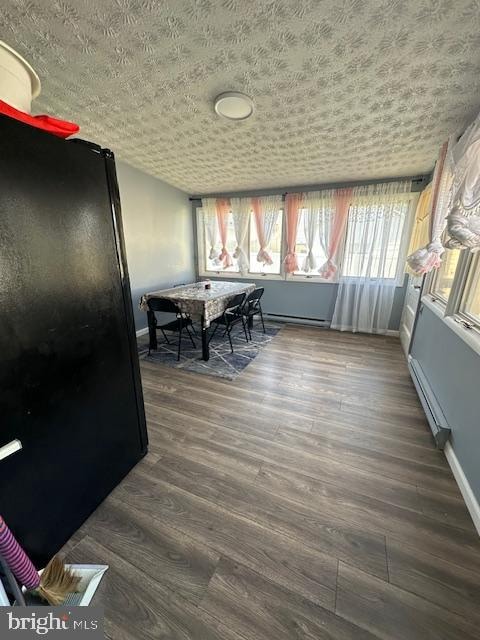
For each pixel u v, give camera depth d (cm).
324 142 232
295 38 118
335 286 393
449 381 167
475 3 97
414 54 125
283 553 106
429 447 164
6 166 78
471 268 165
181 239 428
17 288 84
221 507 126
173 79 148
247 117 190
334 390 230
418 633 84
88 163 104
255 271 438
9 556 72
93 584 93
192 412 199
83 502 118
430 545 109
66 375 104
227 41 120
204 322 274
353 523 118
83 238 105
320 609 90
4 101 80
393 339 355
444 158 194
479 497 117
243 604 91
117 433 134
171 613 89
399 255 343
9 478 87
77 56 130
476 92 154
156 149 254
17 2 100
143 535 114
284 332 386
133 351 140
